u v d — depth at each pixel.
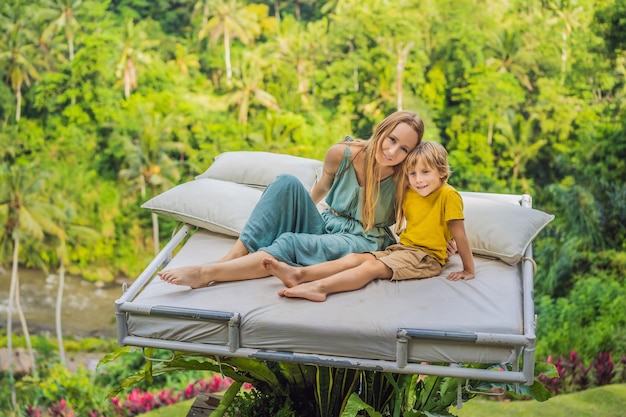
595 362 9.52
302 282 2.84
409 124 2.96
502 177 25.16
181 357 3.37
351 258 2.96
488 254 3.21
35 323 26.31
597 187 22.28
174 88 27.84
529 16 24.36
